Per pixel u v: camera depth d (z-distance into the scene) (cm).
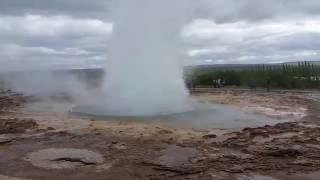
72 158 1220
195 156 1260
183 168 1154
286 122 1922
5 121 1844
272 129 1697
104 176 1109
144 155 1265
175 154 1273
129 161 1215
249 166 1185
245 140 1470
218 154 1289
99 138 1462
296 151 1305
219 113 2255
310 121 1995
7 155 1258
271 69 6856
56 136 1492
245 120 2048
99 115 2073
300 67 6800
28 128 1681
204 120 2009
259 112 2333
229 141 1455
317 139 1494
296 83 4562
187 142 1445
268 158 1263
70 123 1822
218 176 1110
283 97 3178
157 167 1168
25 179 1080
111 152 1294
